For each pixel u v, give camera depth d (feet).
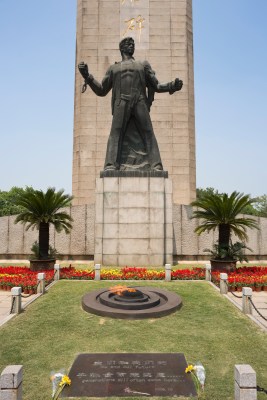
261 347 23.68
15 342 24.47
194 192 90.02
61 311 31.89
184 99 90.33
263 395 17.51
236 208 50.75
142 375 18.86
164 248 57.82
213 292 39.83
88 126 89.45
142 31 90.99
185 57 90.89
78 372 19.27
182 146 89.35
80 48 91.20
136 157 61.31
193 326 27.68
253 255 70.64
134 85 59.82
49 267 51.26
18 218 51.55
